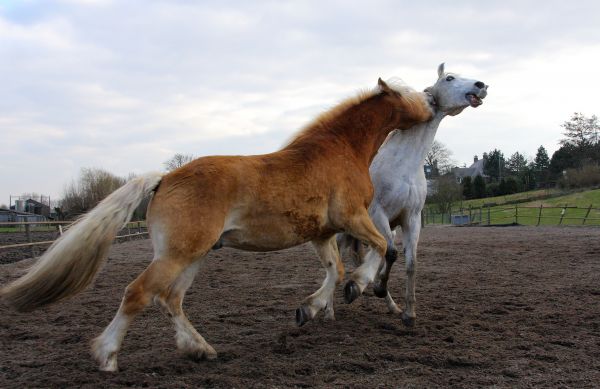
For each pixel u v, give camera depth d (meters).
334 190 5.46
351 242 6.95
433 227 36.44
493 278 10.62
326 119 5.95
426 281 10.33
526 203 53.31
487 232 26.95
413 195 6.60
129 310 4.54
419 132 6.71
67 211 38.59
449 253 15.92
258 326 6.60
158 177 4.84
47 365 4.97
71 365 4.91
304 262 13.86
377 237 5.75
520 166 91.44
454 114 6.99
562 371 4.75
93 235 4.56
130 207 4.69
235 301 8.34
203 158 4.96
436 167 64.19
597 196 51.31
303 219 5.22
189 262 4.66
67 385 4.37
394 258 6.58
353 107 6.13
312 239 5.63
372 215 6.60
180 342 5.09
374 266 5.91
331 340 5.77
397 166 6.60
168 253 4.58
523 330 6.27
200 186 4.69
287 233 5.19
